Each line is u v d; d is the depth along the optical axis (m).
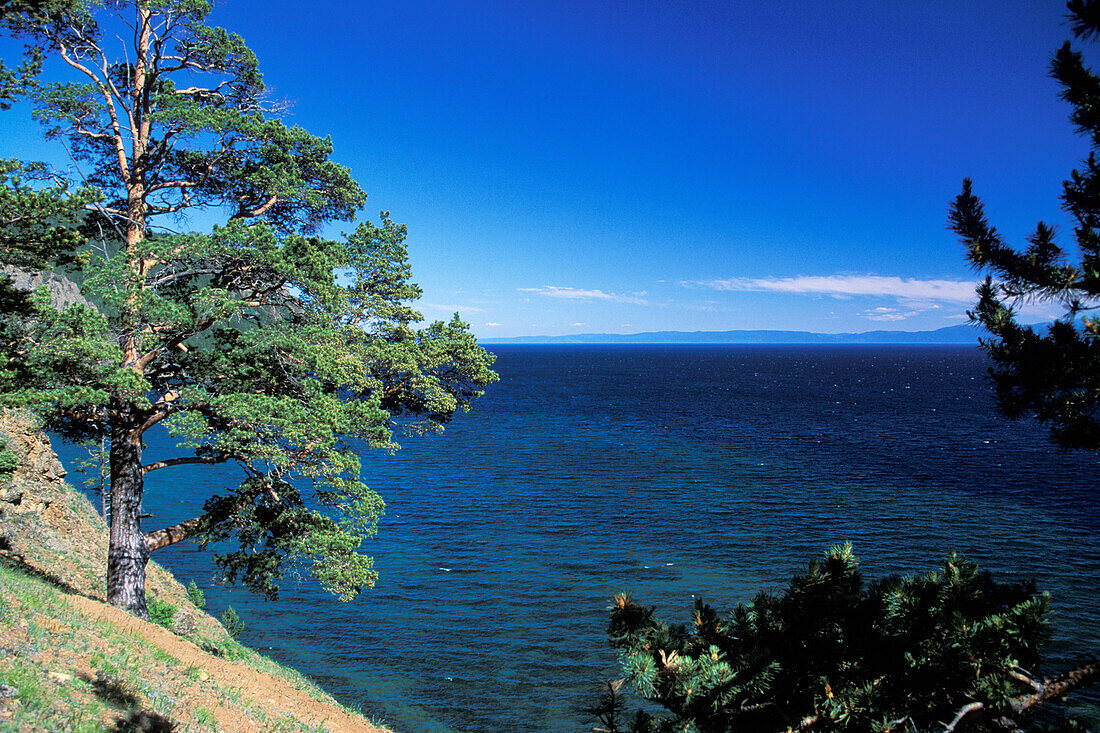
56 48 15.71
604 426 99.62
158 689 10.54
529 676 26.89
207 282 16.80
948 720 5.85
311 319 16.41
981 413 114.44
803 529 46.38
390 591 35.28
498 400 139.75
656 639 6.52
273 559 17.56
